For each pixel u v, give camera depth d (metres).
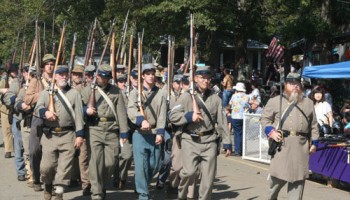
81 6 24.17
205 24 17.91
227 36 23.72
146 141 8.26
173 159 8.60
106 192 9.38
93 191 8.18
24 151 9.79
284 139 7.37
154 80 8.48
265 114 7.61
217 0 18.38
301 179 7.39
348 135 10.49
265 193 9.57
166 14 19.02
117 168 9.68
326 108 11.52
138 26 19.52
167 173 9.42
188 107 7.68
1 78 13.83
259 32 21.92
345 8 17.09
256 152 13.18
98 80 8.25
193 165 7.66
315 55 20.50
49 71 8.95
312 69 12.81
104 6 23.59
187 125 7.67
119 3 20.17
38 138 8.87
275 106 7.54
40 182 9.37
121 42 11.66
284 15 20.89
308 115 7.45
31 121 9.00
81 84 9.39
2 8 28.73
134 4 19.84
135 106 8.23
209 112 7.66
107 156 8.29
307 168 7.46
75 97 8.00
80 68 9.41
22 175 10.40
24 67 10.28
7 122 12.98
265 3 20.45
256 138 13.13
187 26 18.42
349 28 18.48
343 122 14.25
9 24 28.33
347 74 12.16
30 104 8.96
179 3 17.94
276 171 7.40
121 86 10.09
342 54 20.69
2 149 14.54
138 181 8.27
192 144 7.65
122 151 9.34
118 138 8.41
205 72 7.70
